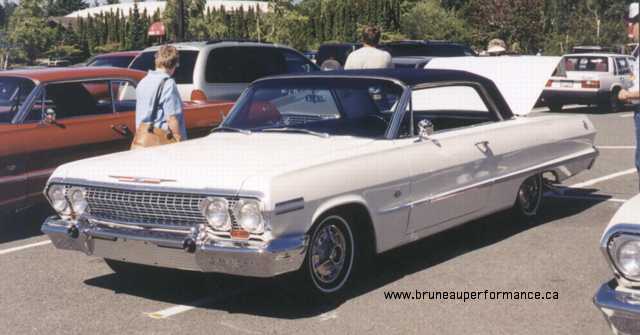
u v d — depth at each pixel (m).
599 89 22.30
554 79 22.95
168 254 5.37
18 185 7.73
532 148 7.57
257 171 5.30
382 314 5.50
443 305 5.68
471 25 56.28
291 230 5.24
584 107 25.47
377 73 6.74
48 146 7.96
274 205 5.08
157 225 5.43
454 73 7.16
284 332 5.18
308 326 5.29
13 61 38.97
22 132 7.78
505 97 8.31
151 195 5.43
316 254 5.55
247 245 5.12
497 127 7.30
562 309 5.58
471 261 6.75
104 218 5.71
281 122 6.71
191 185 5.29
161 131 7.42
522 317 5.43
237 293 6.02
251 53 12.14
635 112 7.48
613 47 53.38
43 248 7.48
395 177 6.01
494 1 48.78
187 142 6.50
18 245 7.62
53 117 7.89
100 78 8.60
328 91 6.66
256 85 7.13
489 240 7.44
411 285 6.12
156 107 7.41
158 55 7.50
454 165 6.58
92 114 8.47
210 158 5.76
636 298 3.95
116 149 8.59
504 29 48.69
